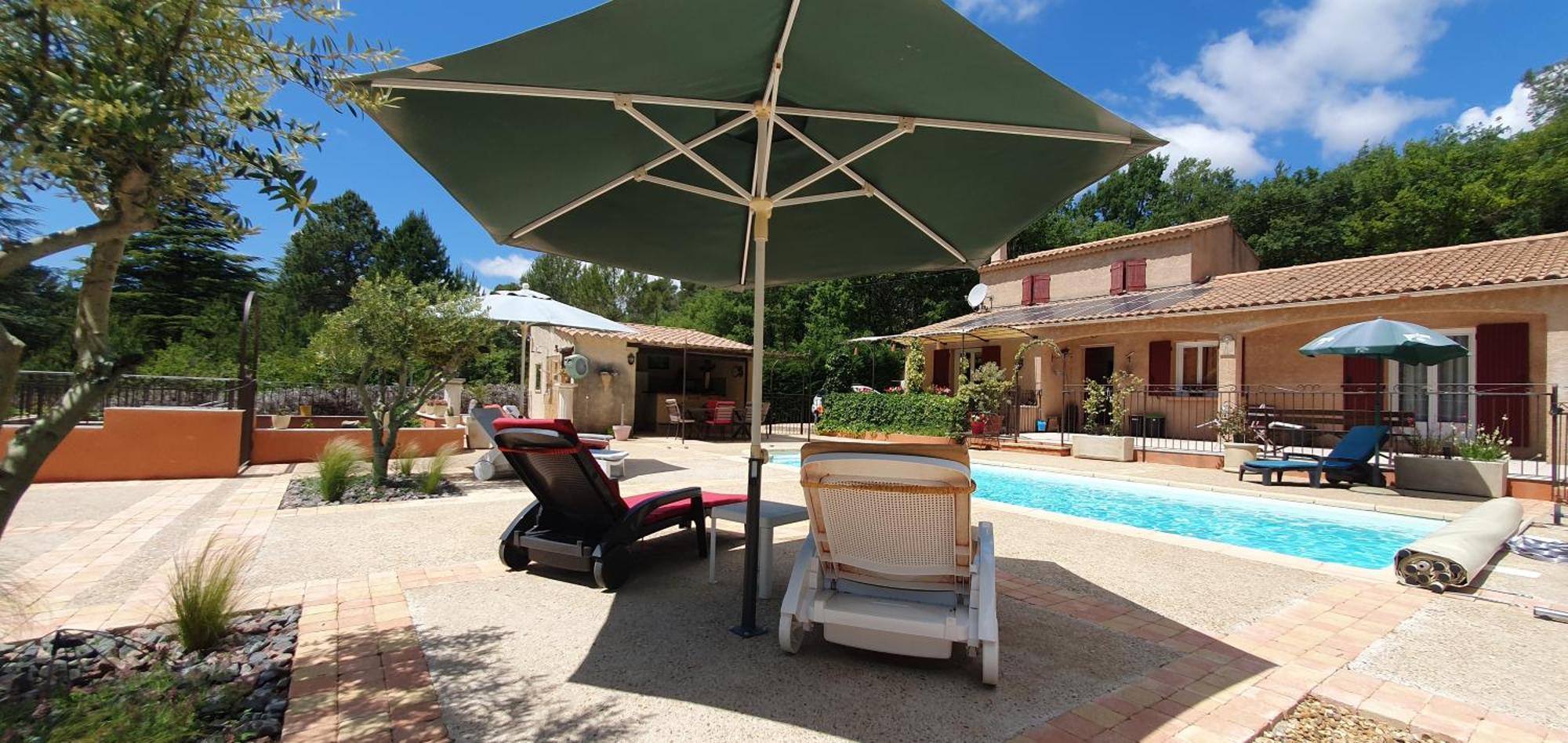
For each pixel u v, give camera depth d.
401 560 5.78
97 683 3.35
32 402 10.05
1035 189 4.78
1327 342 10.84
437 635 4.07
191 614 3.78
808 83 3.90
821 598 3.82
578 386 20.56
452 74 3.39
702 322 41.56
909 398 19.92
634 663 3.70
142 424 10.05
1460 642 4.17
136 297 28.05
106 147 2.17
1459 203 25.69
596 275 51.69
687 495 5.82
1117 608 4.79
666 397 22.88
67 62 2.15
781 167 5.33
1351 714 3.27
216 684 3.35
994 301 26.00
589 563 5.13
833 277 6.82
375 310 9.13
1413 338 9.91
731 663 3.73
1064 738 2.95
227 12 2.27
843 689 3.42
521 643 3.96
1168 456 14.69
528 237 5.52
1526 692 3.47
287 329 37.25
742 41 3.39
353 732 2.89
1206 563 6.11
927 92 3.78
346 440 10.68
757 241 4.40
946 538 3.62
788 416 29.11
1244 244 22.73
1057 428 21.09
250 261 31.05
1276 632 4.32
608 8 2.99
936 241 5.74
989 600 3.51
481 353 10.31
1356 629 4.41
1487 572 5.85
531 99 3.88
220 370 20.39
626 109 3.90
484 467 10.52
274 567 5.52
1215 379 18.06
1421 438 12.19
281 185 2.46
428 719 3.02
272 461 12.04
